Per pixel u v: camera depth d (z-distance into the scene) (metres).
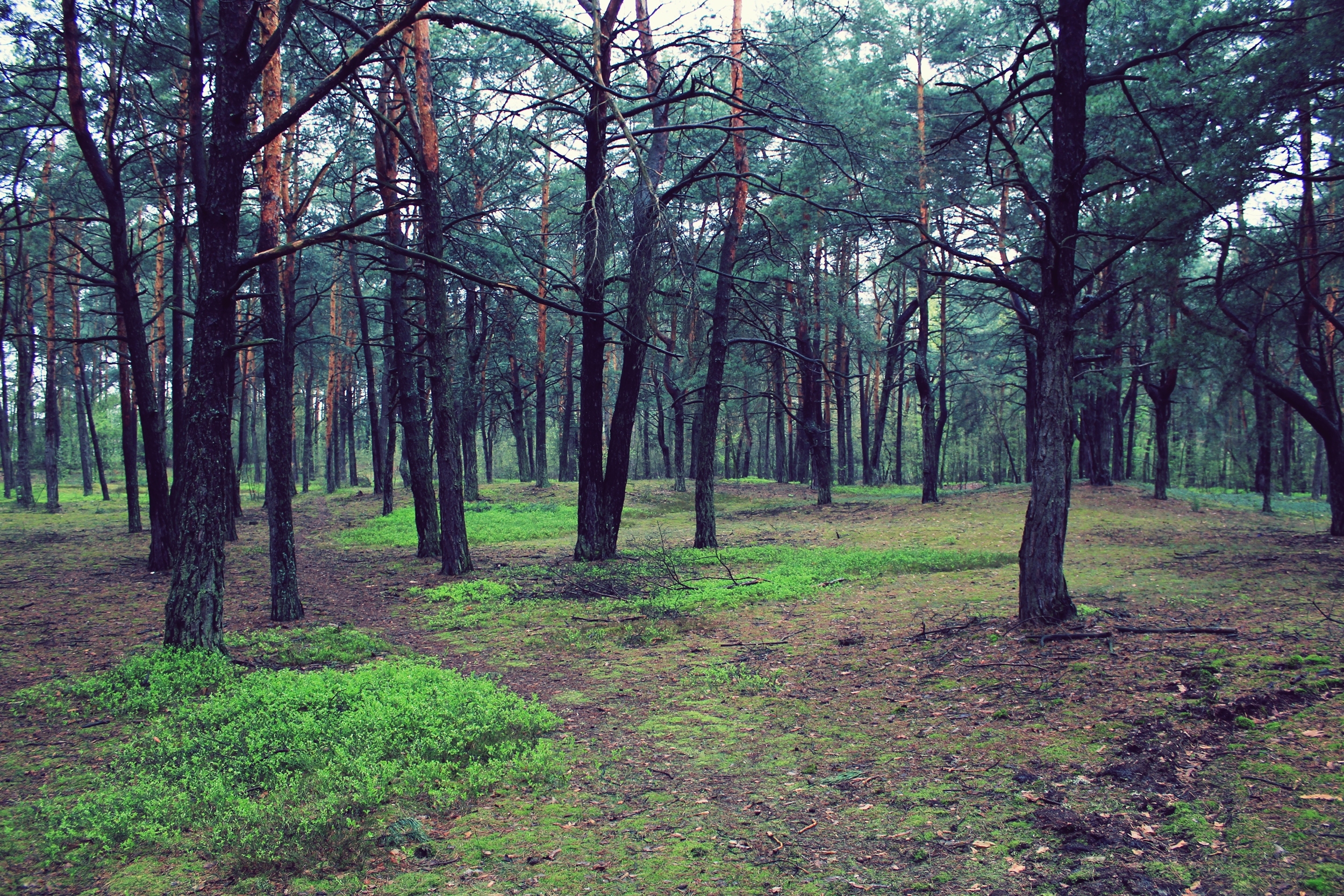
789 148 23.20
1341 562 13.03
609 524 17.77
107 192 15.37
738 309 25.72
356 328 47.03
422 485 19.47
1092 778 4.96
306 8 13.52
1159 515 22.69
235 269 8.83
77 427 60.19
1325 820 4.05
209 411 8.79
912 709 6.82
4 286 20.33
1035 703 6.52
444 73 18.81
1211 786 4.63
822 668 8.48
